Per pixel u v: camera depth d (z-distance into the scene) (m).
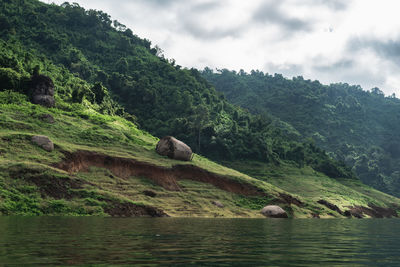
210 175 60.62
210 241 15.20
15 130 50.91
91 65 166.50
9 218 26.20
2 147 41.56
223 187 60.22
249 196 61.12
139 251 11.27
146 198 45.88
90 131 61.59
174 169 57.50
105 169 49.09
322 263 10.45
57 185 37.16
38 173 36.94
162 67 187.50
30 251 10.52
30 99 67.94
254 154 133.75
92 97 92.88
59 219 26.91
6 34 143.25
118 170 50.41
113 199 38.59
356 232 28.14
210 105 174.00
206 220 35.31
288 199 67.12
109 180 46.91
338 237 21.58
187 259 10.07
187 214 43.88
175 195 50.84
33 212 31.66
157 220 31.25
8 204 31.19
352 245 16.77
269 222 37.72
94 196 38.03
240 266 9.26
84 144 55.50
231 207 54.19
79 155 47.94
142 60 197.50
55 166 42.34
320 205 80.94
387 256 12.87
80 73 146.62
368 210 104.69
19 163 37.09
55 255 9.91
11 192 33.09
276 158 136.88
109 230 18.64
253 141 137.88
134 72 169.88
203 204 51.06
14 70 74.19
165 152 62.97
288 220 47.16
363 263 10.88
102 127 67.69
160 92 162.75
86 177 45.31
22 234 15.25
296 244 15.80
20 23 159.38
